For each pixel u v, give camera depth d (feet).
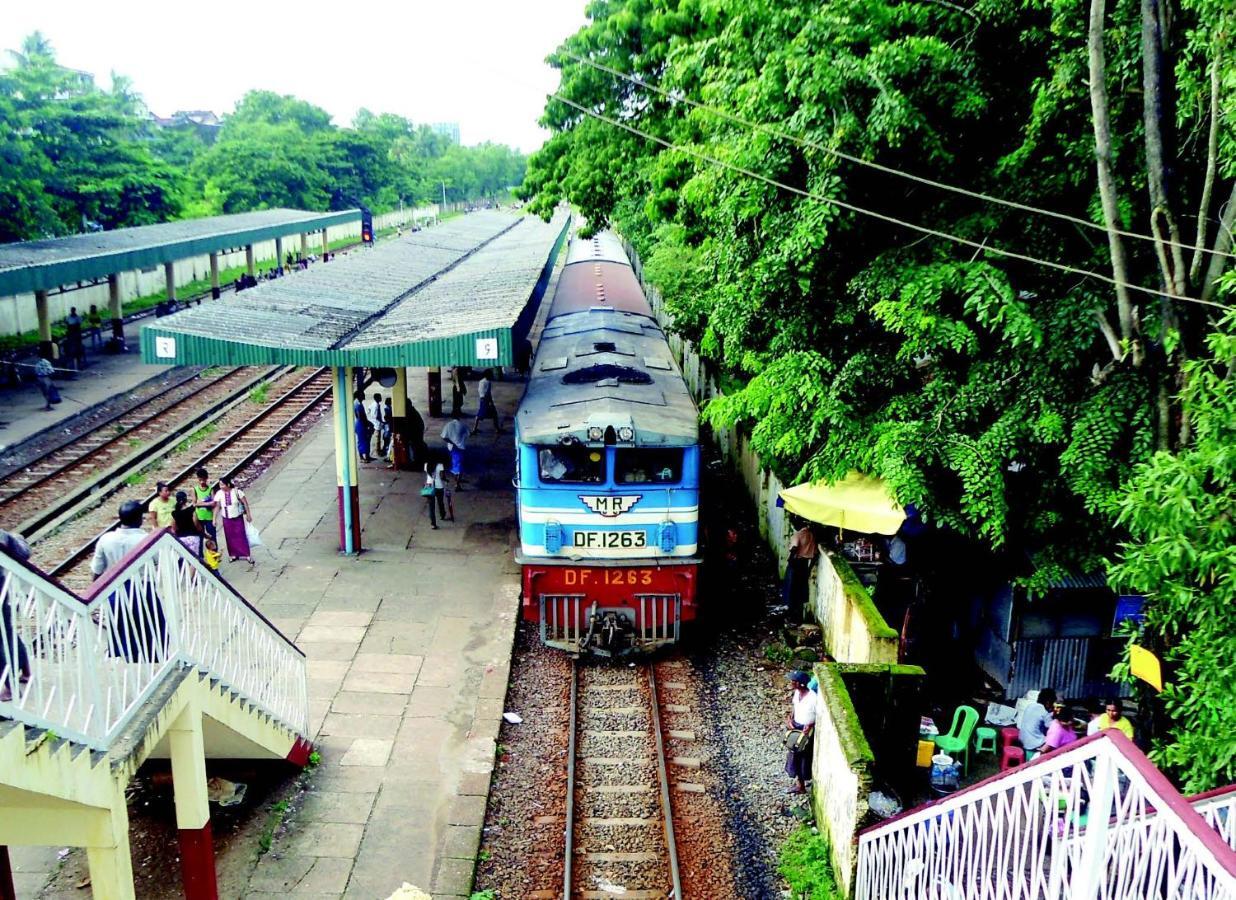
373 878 29.99
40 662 20.62
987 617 42.16
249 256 144.97
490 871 30.91
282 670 34.45
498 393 95.14
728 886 30.60
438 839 31.91
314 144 229.25
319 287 68.59
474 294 64.18
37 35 141.08
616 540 44.50
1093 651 40.32
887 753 33.88
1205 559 21.91
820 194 33.60
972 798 21.40
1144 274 32.94
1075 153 32.99
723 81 39.68
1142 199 32.45
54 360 96.07
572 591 44.60
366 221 185.16
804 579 48.39
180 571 27.27
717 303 45.01
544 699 41.50
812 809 34.12
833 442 39.29
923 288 34.04
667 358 56.75
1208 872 14.49
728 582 53.42
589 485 44.04
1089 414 32.60
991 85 35.22
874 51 32.78
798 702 35.40
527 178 73.26
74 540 54.75
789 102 34.88
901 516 38.86
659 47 57.47
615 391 47.75
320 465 71.41
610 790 35.24
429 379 84.79
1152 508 22.72
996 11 33.63
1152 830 15.76
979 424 36.70
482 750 36.91
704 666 44.62
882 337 40.96
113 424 78.54
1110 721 32.60
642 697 41.93
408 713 39.37
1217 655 23.43
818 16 34.50
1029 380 34.65
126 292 131.64
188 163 223.71
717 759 37.42
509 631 46.57
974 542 41.70
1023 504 36.99
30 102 131.64
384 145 260.83
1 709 19.06
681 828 33.24
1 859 26.45
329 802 33.65
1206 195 28.04
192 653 27.27
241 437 77.66
